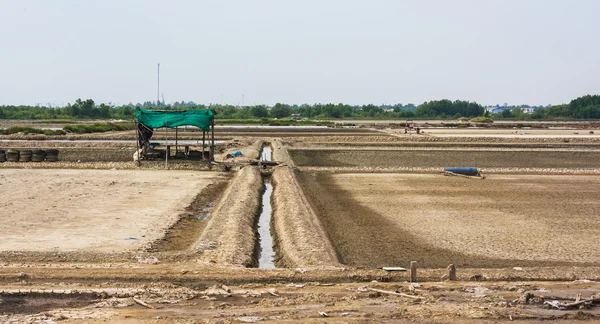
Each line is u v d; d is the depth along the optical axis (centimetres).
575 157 6272
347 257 2362
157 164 5116
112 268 2070
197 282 1972
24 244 2398
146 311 1656
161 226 2792
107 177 4362
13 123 13375
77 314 1619
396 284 1953
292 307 1694
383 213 3195
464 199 3622
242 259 2252
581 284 1962
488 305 1709
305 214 2961
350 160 5956
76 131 9781
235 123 14875
